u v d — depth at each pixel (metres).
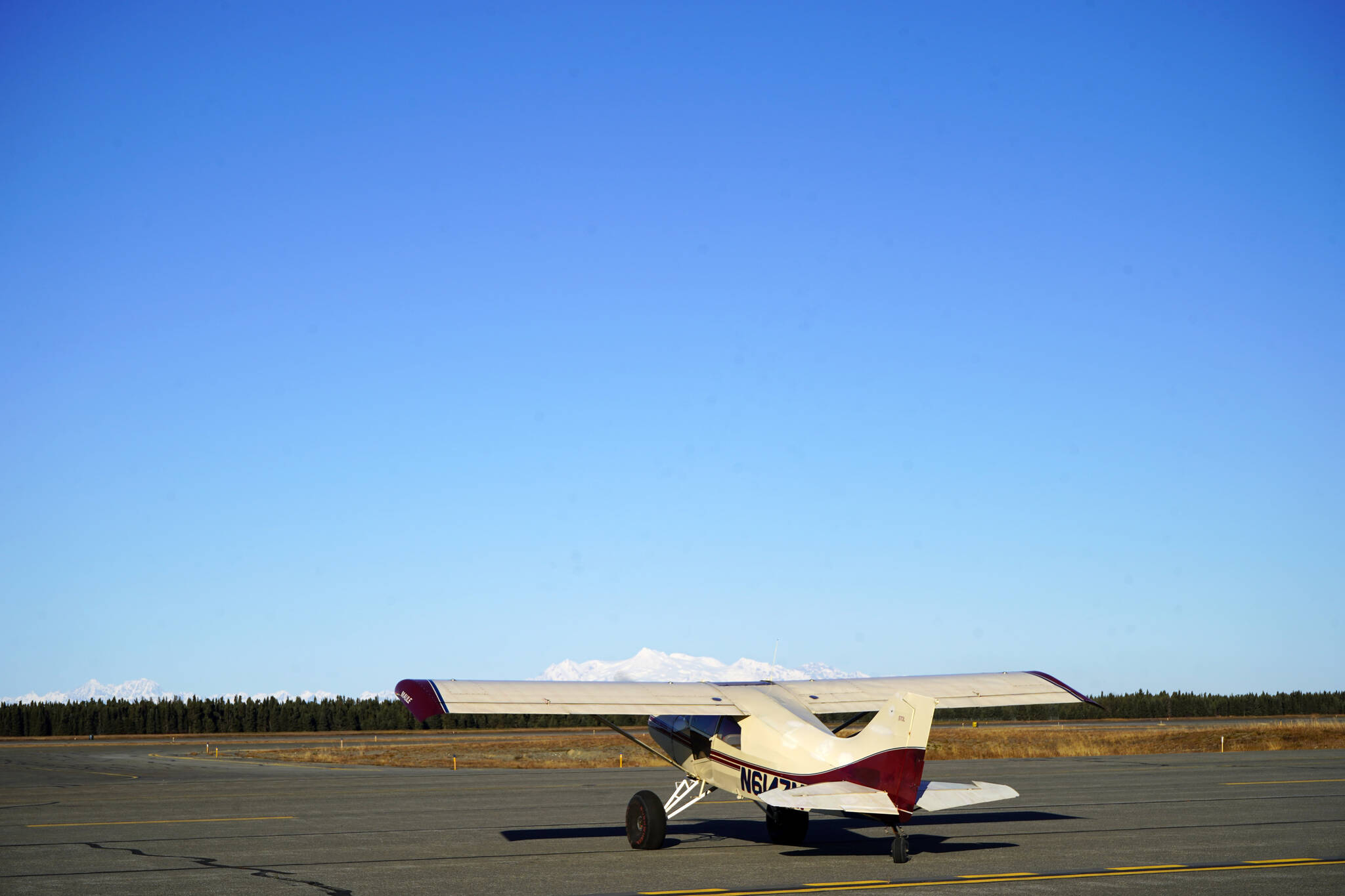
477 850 16.41
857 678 18.77
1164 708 108.69
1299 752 44.00
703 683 17.83
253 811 22.80
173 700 103.25
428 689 15.62
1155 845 16.42
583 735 83.00
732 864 14.81
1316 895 12.12
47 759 51.62
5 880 13.55
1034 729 73.56
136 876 13.90
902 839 14.82
